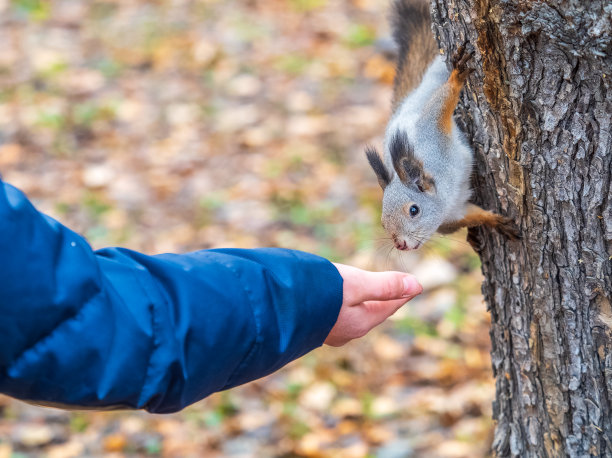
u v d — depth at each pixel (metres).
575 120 1.79
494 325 2.30
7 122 6.57
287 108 6.61
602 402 2.04
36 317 1.25
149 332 1.40
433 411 4.08
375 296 1.77
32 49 7.55
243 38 7.58
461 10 1.91
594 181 1.84
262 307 1.55
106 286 1.36
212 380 1.52
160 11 8.13
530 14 1.68
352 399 4.24
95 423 4.20
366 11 7.86
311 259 1.67
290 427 4.09
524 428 2.26
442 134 2.24
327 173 5.86
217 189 5.84
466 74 2.03
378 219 5.29
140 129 6.52
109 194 5.85
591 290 1.96
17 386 1.28
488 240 2.21
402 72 2.61
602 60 1.66
